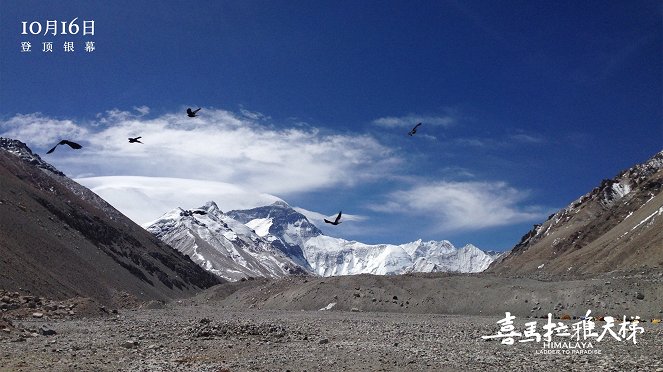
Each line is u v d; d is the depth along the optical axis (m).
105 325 57.38
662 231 152.38
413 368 33.78
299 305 107.50
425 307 94.25
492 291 92.50
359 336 51.47
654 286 78.88
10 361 33.12
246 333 49.66
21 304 67.38
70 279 121.94
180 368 32.28
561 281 95.25
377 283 106.94
